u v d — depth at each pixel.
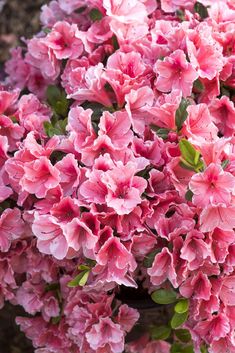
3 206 0.91
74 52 0.98
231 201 0.82
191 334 0.90
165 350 1.01
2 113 0.95
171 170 0.85
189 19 0.96
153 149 0.87
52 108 1.00
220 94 0.93
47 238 0.84
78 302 0.93
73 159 0.85
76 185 0.85
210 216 0.82
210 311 0.86
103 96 0.90
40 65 1.02
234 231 0.85
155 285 0.89
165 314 1.01
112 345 0.90
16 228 0.89
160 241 0.87
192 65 0.88
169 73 0.90
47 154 0.88
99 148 0.87
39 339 0.98
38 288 0.96
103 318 0.90
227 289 0.87
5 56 1.69
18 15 1.75
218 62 0.90
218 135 0.93
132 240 0.85
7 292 0.95
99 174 0.83
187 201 0.86
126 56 0.90
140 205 0.85
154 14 1.00
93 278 0.89
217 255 0.85
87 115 0.86
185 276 0.85
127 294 0.98
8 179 0.90
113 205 0.82
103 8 0.96
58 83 1.04
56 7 1.07
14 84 1.09
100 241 0.85
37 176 0.86
